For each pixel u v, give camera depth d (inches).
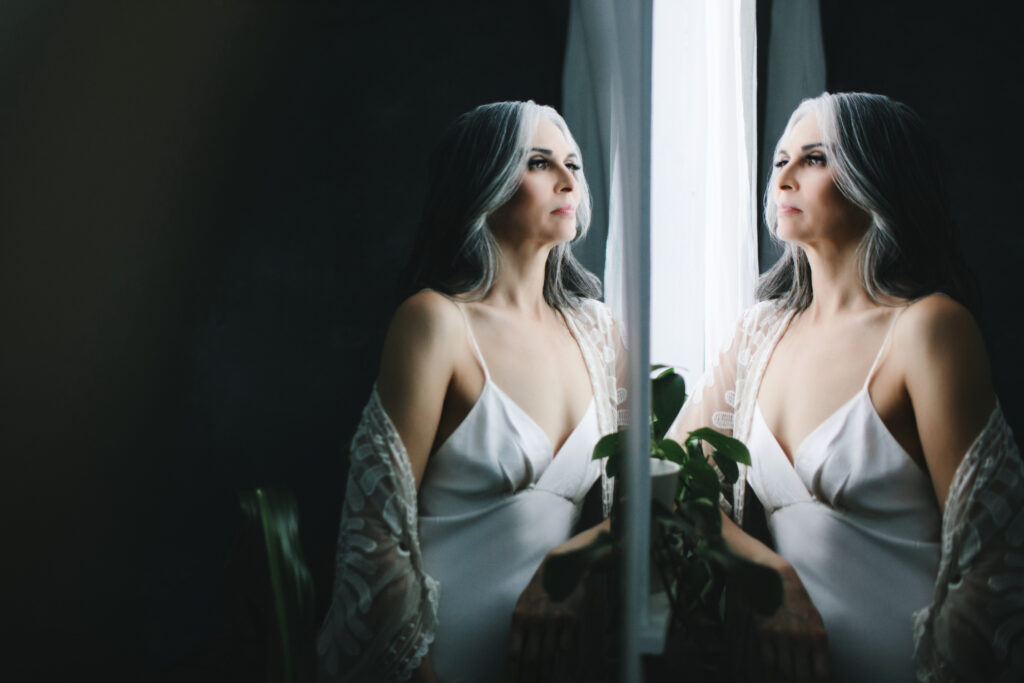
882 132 45.2
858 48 46.4
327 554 49.1
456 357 47.4
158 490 49.8
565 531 48.1
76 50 48.5
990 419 43.1
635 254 41.1
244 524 40.5
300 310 49.2
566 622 45.9
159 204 49.3
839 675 44.6
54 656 48.8
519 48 48.3
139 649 49.1
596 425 48.9
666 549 44.7
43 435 49.2
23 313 49.0
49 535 49.1
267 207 49.4
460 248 48.2
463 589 46.5
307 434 49.3
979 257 44.4
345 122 49.0
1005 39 44.3
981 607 42.5
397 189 48.8
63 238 49.1
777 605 43.4
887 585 44.2
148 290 49.4
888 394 44.5
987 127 44.4
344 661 45.7
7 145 48.3
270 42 49.0
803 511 46.1
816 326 47.0
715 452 47.6
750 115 49.0
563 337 48.9
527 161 48.1
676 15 51.3
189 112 49.0
